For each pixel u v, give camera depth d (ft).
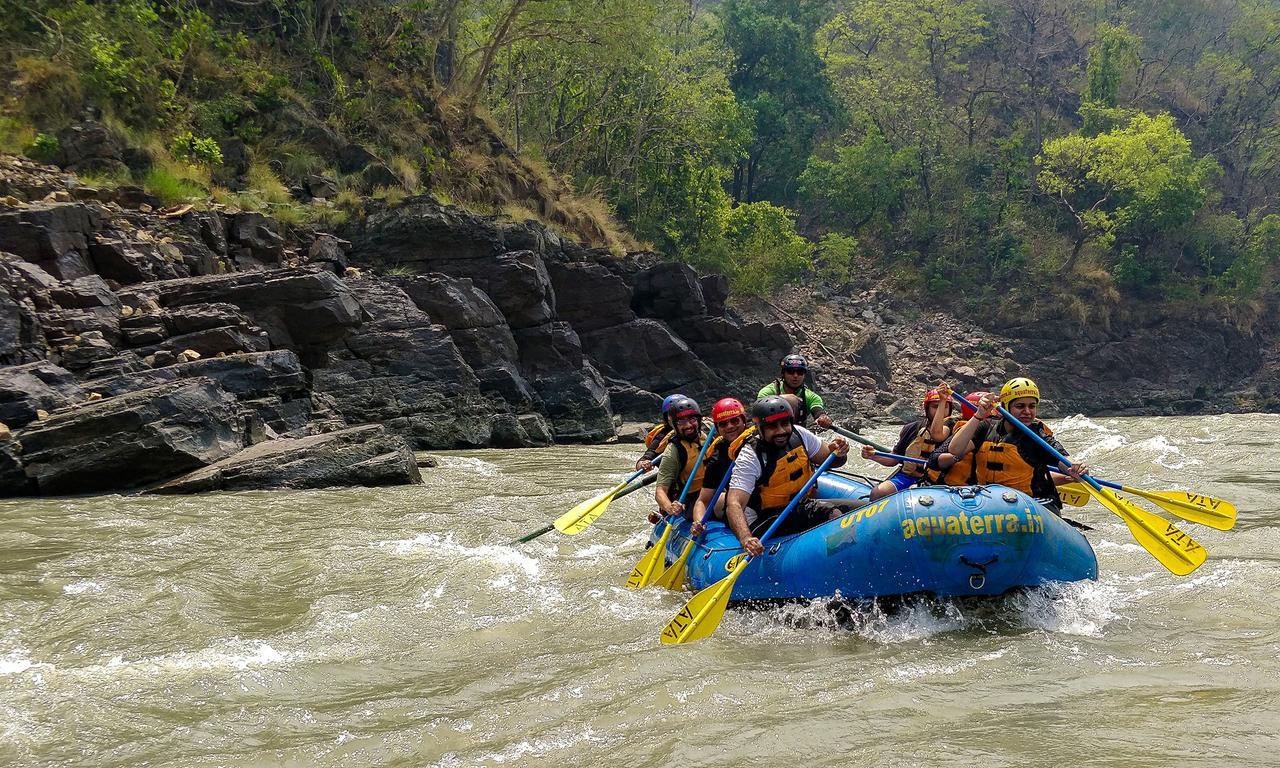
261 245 59.06
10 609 18.81
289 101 75.25
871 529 17.33
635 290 81.71
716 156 141.28
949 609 17.34
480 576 21.36
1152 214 165.99
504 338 62.90
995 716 12.41
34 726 13.19
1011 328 161.89
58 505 30.76
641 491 34.24
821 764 11.10
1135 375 163.02
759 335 85.46
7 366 36.76
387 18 91.25
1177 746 11.18
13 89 60.54
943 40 195.00
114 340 42.27
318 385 49.52
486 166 88.89
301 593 20.33
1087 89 193.88
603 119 119.75
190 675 15.28
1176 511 20.16
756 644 16.38
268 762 11.97
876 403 119.03
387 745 12.35
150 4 72.59
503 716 13.17
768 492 19.42
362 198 70.23
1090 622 17.10
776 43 181.37
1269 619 16.92
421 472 39.83
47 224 45.57
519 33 97.71
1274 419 74.84
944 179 178.09
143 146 62.18
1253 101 214.07
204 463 35.09
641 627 17.63
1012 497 17.40
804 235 183.32
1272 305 179.32
